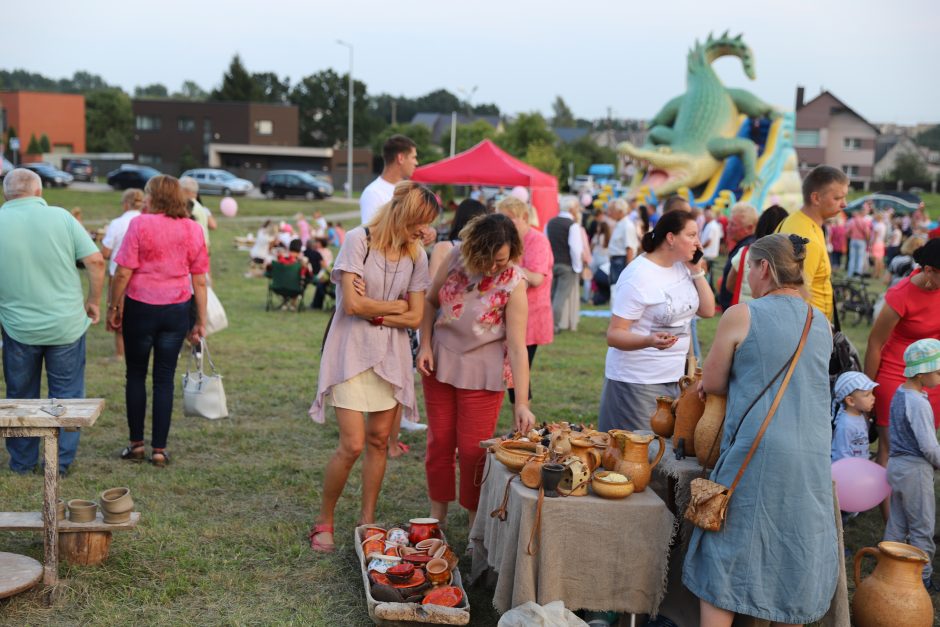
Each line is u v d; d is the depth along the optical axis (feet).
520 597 10.40
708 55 86.33
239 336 33.55
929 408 13.08
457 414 13.69
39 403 12.11
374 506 14.14
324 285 42.52
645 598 10.51
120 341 27.68
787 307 9.89
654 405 13.38
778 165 84.38
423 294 13.32
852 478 13.44
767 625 10.36
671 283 13.14
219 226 96.27
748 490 9.53
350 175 164.66
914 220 77.61
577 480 10.46
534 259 19.04
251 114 213.25
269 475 16.90
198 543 13.53
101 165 215.72
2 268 15.55
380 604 10.80
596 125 367.04
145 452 18.01
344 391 13.12
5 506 14.57
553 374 27.96
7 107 232.12
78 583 11.84
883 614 10.90
